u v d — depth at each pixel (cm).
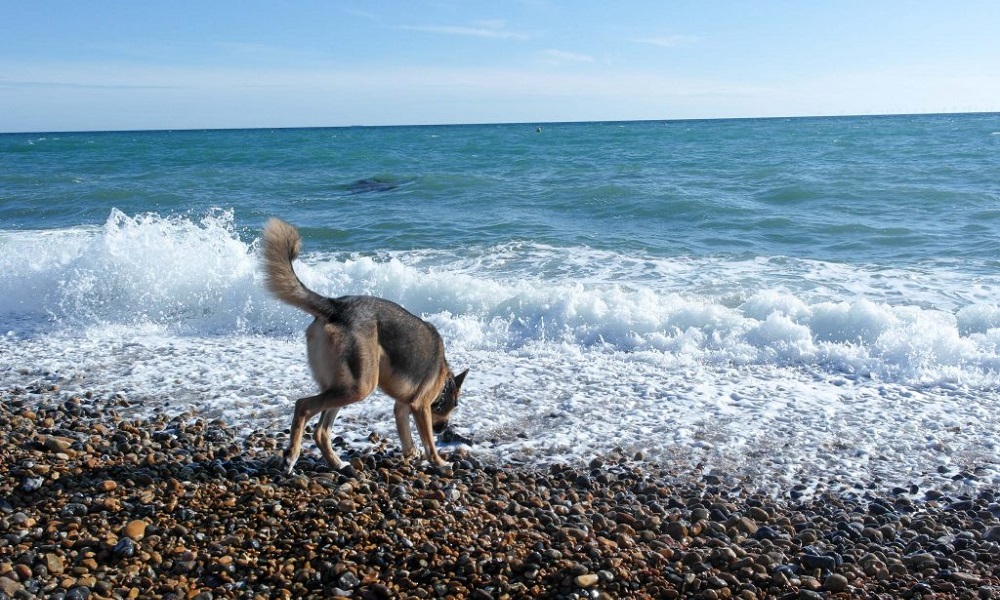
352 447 668
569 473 629
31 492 533
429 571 461
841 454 670
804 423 734
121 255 1187
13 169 3681
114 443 645
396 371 591
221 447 646
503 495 584
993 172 2516
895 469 642
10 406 750
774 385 841
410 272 1201
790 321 980
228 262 1191
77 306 1145
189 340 1030
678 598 449
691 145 5103
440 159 3953
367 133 12644
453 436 697
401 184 2656
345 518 515
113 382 833
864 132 7094
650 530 534
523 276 1329
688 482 620
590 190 2295
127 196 2466
